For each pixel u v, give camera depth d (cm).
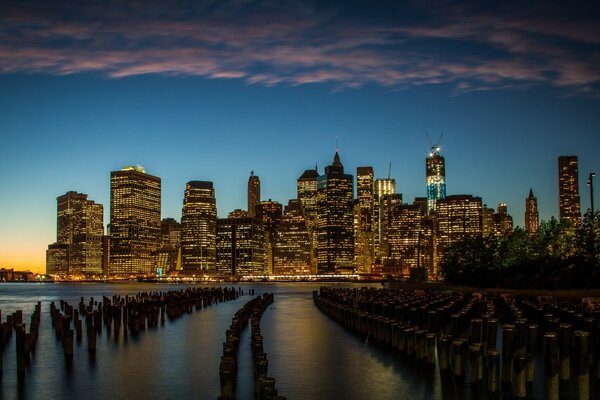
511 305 6094
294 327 7031
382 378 3809
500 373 3791
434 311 5084
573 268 9819
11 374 4228
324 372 4062
